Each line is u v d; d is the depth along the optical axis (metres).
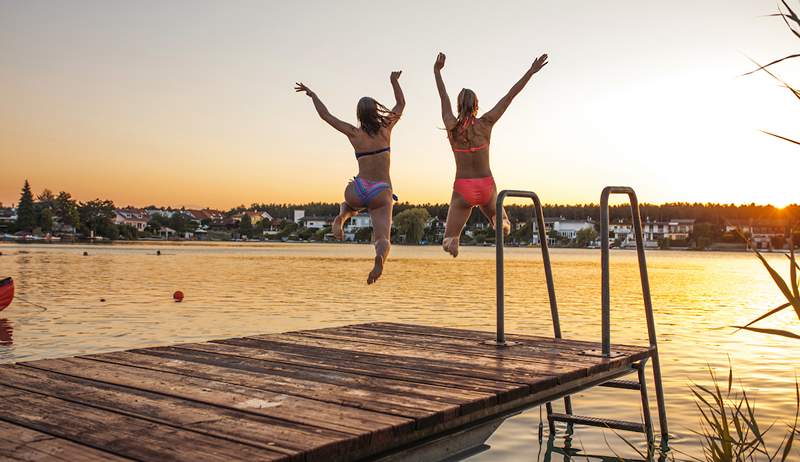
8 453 3.18
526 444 7.19
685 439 7.19
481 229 183.12
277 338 7.15
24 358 11.75
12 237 149.12
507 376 5.17
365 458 3.73
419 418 3.87
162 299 23.47
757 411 8.26
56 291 26.45
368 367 5.48
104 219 162.50
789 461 6.14
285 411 4.00
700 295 30.72
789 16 2.62
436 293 27.67
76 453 3.18
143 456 3.14
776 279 2.80
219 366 5.43
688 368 11.49
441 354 6.18
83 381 4.80
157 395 4.39
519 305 22.89
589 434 7.57
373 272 5.96
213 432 3.54
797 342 14.77
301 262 57.59
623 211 187.12
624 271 54.53
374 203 6.12
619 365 6.21
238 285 30.72
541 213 7.52
